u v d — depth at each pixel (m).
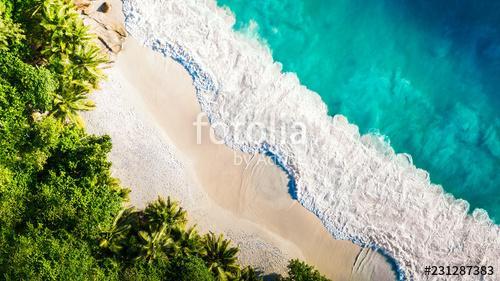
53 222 17.64
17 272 16.44
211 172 21.84
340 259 22.66
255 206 22.09
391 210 23.16
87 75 19.58
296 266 20.59
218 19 22.50
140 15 21.66
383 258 23.05
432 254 23.34
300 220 22.42
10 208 17.41
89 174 18.28
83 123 20.38
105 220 18.16
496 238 24.00
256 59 22.73
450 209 23.84
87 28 19.31
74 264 17.16
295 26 23.50
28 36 18.69
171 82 21.83
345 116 23.62
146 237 18.55
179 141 21.69
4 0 18.33
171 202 20.67
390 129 23.98
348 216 22.81
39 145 17.81
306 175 22.50
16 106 17.67
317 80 23.59
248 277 20.19
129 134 21.16
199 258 19.38
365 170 23.19
